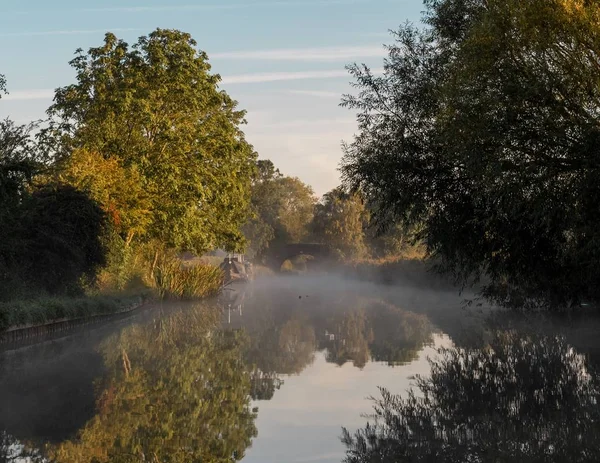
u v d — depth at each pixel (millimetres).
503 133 19203
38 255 28125
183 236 45031
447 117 20312
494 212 22266
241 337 24656
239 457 9562
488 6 20672
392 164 24234
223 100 47625
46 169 30250
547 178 19266
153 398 13562
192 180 44500
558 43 19156
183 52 44938
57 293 29203
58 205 29750
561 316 29578
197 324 29672
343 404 13164
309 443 10367
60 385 14805
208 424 11500
